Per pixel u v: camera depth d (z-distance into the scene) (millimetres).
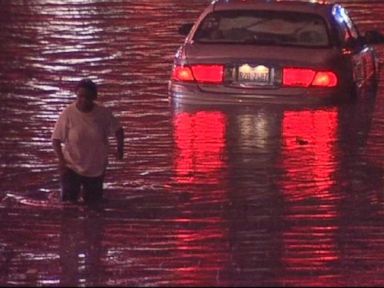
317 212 30375
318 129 40000
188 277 25062
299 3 44406
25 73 51719
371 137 39156
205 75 42344
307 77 41938
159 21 69312
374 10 75000
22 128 40375
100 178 30953
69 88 48188
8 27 66562
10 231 28531
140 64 54125
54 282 24734
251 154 36562
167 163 35375
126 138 38688
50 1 80438
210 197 31672
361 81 45156
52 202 31047
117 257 26531
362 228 29000
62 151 30922
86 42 60844
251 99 42062
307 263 26172
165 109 43594
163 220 29516
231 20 43688
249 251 27047
